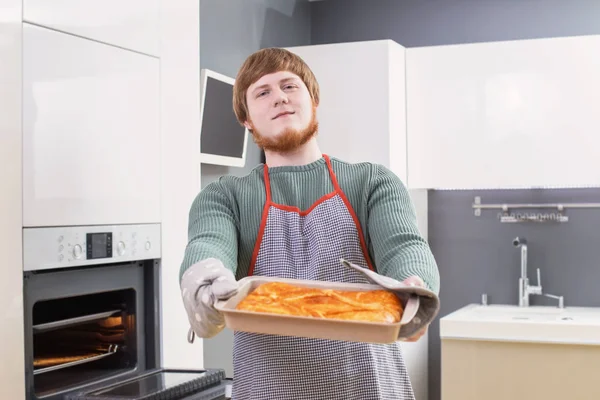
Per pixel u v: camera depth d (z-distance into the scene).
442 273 4.14
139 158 2.20
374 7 4.15
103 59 2.07
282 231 1.33
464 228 4.11
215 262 1.16
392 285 1.08
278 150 1.36
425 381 4.11
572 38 3.51
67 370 2.10
